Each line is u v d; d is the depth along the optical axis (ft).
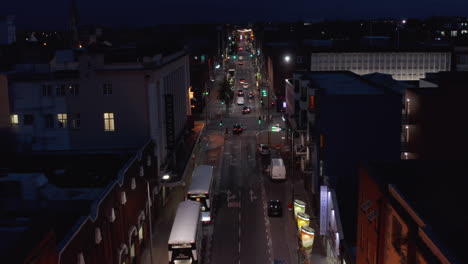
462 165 95.71
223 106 416.05
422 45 378.73
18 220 87.10
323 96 159.63
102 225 106.83
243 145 278.46
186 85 260.21
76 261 89.35
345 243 117.08
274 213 169.37
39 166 151.53
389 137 160.66
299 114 220.84
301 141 208.54
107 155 163.94
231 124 339.57
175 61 215.10
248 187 203.62
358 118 159.94
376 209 86.17
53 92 172.04
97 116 172.76
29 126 174.09
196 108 381.81
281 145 272.92
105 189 112.57
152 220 163.32
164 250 148.05
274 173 207.62
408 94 163.22
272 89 412.77
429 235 57.88
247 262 136.56
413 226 65.72
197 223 130.62
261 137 297.33
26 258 66.64
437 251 55.11
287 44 471.21
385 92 172.35
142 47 241.55
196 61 463.42
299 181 209.15
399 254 72.84
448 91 145.69
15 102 172.35
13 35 324.80
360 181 100.83
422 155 152.25
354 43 440.86
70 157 161.89
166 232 161.07
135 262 136.36
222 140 291.38
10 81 171.42
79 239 91.20
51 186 112.98
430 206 73.46
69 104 172.45
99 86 171.12
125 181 130.00
